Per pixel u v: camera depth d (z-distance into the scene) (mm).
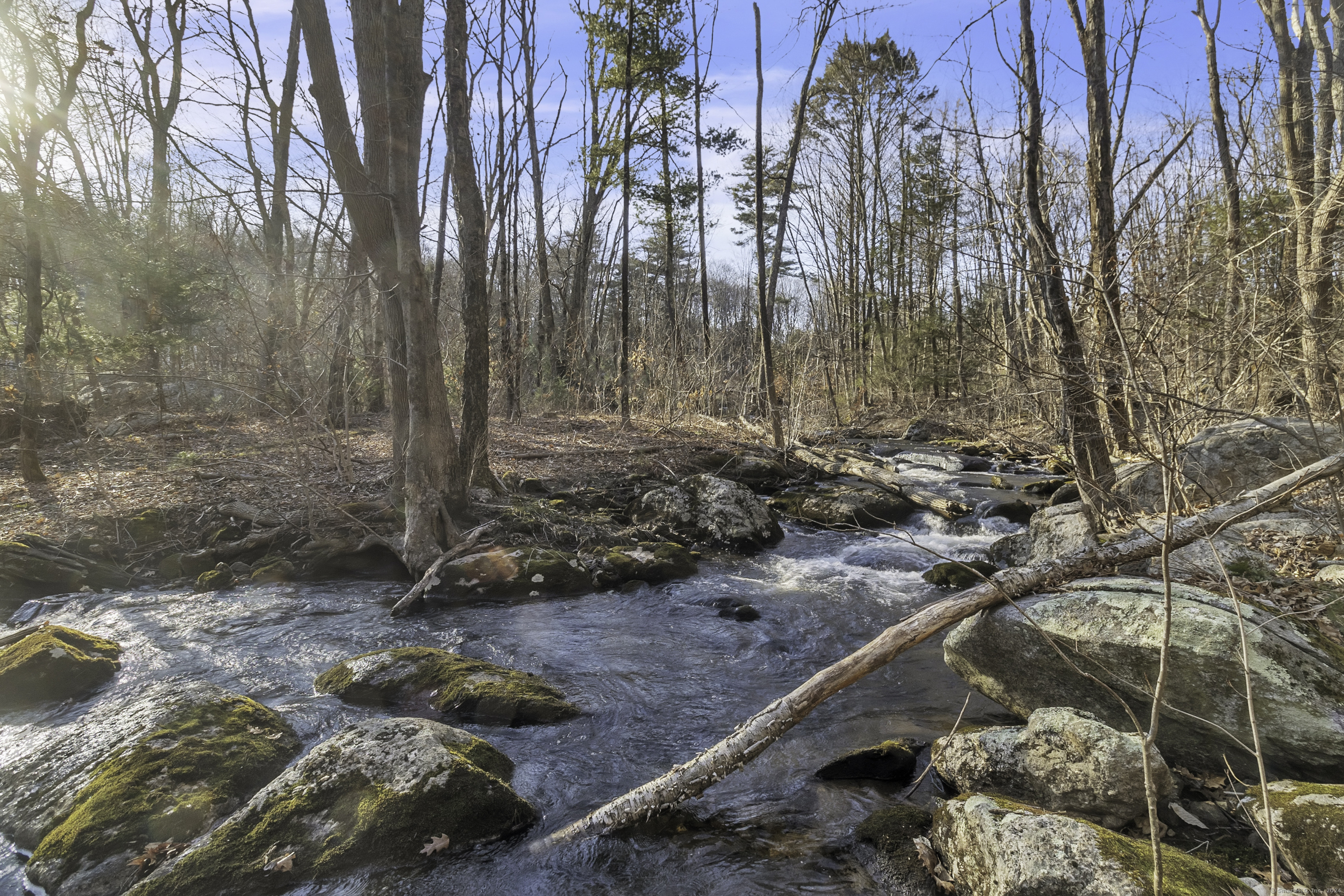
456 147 9773
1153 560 5719
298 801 3738
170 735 4340
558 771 4531
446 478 9570
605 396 19766
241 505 9820
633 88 19453
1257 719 3834
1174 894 2730
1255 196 9039
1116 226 6078
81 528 8984
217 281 13570
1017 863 3006
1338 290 4855
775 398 16828
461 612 7680
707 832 3896
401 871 3529
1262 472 6895
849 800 4172
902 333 26141
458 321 19062
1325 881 3047
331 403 13297
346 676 5594
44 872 3502
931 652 6316
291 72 16625
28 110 10758
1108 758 3594
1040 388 6316
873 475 13055
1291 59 12328
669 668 6195
